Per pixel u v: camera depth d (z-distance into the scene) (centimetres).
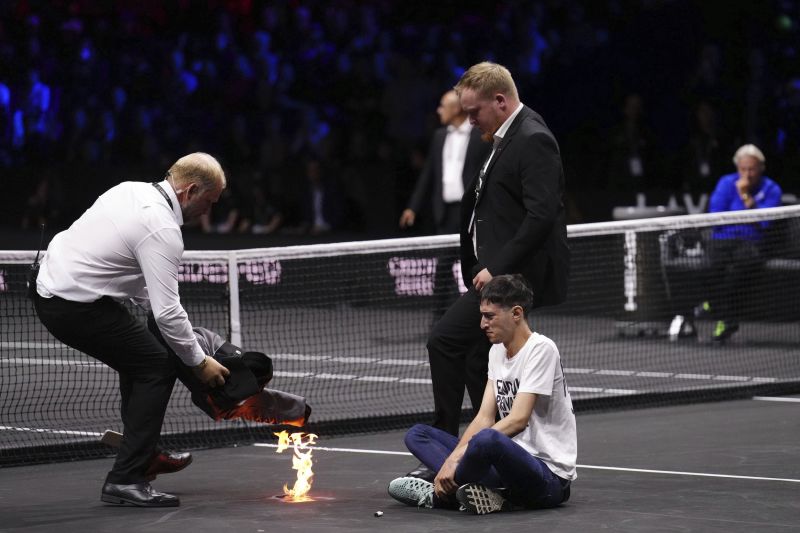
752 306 3644
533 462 1568
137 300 1753
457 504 1647
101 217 1659
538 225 1720
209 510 1661
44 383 2797
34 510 1675
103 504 1706
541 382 1596
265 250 2530
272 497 1758
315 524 1559
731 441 2184
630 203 4562
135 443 1689
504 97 1769
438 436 1692
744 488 1772
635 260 3675
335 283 4091
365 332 3669
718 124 4806
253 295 3381
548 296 1791
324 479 1898
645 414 2523
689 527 1516
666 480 1841
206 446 2211
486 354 1786
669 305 3672
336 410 2528
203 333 1748
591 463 1992
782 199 3931
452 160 3400
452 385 1781
